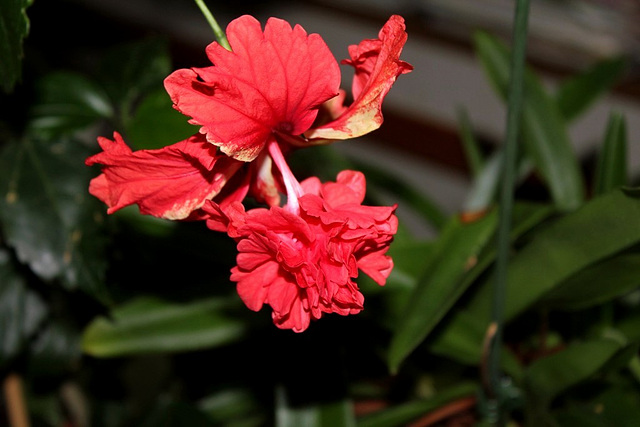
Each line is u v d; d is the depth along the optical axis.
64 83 0.65
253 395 0.73
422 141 1.11
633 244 0.54
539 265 0.59
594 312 0.65
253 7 1.11
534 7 1.00
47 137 0.64
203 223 0.62
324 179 0.70
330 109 0.49
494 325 0.58
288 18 1.10
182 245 0.62
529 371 0.61
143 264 0.65
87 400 0.77
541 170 0.67
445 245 0.62
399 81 1.09
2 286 0.64
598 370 0.58
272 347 0.64
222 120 0.45
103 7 1.18
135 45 0.67
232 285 0.63
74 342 0.67
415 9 1.05
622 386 0.62
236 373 0.74
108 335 0.62
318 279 0.45
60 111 0.64
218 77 0.44
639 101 0.97
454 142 1.09
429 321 0.58
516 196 1.04
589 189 1.03
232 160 0.47
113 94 0.66
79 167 0.61
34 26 1.08
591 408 0.61
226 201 0.48
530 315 0.67
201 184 0.47
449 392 0.64
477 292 0.62
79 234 0.60
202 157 0.45
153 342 0.62
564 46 1.00
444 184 1.15
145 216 0.61
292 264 0.45
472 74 1.03
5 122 0.63
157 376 0.84
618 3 0.97
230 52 0.44
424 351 0.68
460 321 0.63
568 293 0.59
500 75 0.69
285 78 0.45
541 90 0.69
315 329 0.64
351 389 0.71
